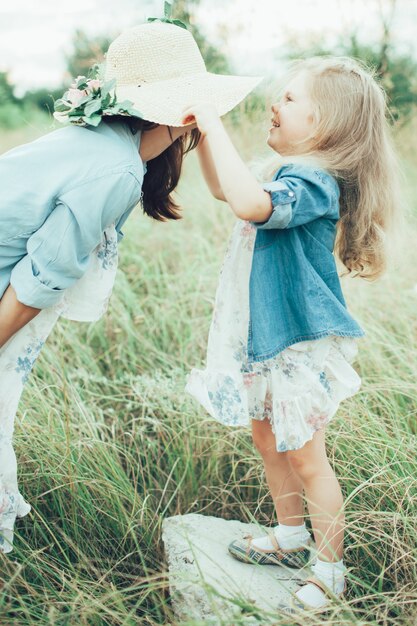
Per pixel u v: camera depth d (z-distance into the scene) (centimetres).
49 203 164
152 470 269
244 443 260
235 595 190
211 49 494
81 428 253
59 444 234
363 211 203
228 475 261
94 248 177
